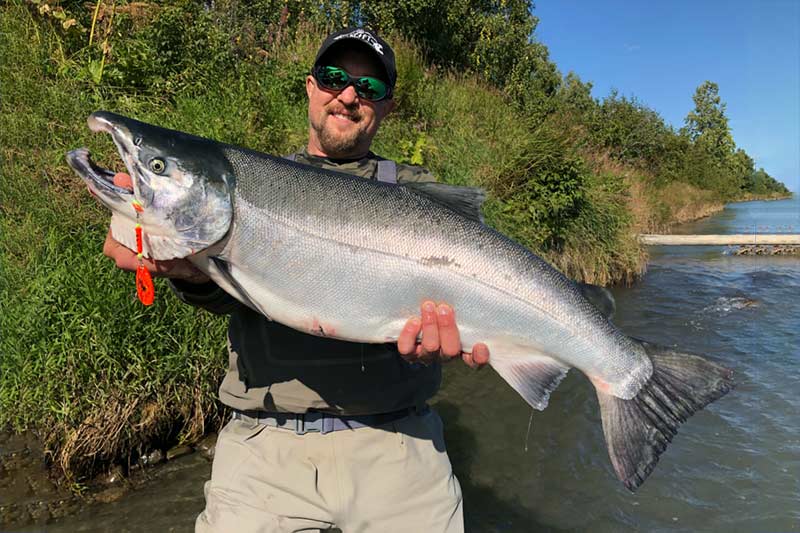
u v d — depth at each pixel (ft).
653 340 22.93
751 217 100.22
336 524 7.11
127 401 12.38
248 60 28.40
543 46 87.76
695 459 14.14
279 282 6.59
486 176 29.58
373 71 8.18
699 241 46.24
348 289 6.66
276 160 6.77
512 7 63.62
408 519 7.23
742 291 31.35
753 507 12.30
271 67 28.71
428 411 8.04
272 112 24.25
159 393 12.97
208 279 6.77
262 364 7.14
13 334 12.07
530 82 71.67
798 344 22.25
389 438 7.34
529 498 12.59
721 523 11.83
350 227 6.66
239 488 6.91
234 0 33.99
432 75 39.11
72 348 12.09
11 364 11.86
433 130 32.24
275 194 6.54
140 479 12.07
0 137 17.29
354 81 8.09
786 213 112.78
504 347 7.16
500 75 62.23
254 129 22.31
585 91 106.32
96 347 12.34
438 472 7.61
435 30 53.67
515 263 7.12
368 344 7.22
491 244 7.07
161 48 23.52
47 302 12.66
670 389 7.55
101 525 10.61
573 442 14.79
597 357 7.36
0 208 15.74
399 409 7.38
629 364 7.48
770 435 15.20
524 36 65.36
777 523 11.78
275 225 6.49
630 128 91.61
